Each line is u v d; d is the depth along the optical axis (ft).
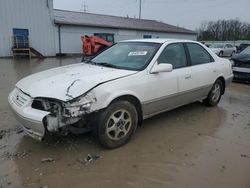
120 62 13.97
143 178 9.70
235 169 10.46
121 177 9.72
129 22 104.32
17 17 65.36
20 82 12.54
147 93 12.78
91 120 11.22
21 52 64.85
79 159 10.84
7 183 9.14
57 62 54.08
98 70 12.71
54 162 10.57
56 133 10.76
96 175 9.78
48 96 10.14
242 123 15.79
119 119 11.68
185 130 14.39
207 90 17.69
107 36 82.53
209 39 197.47
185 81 15.12
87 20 85.40
